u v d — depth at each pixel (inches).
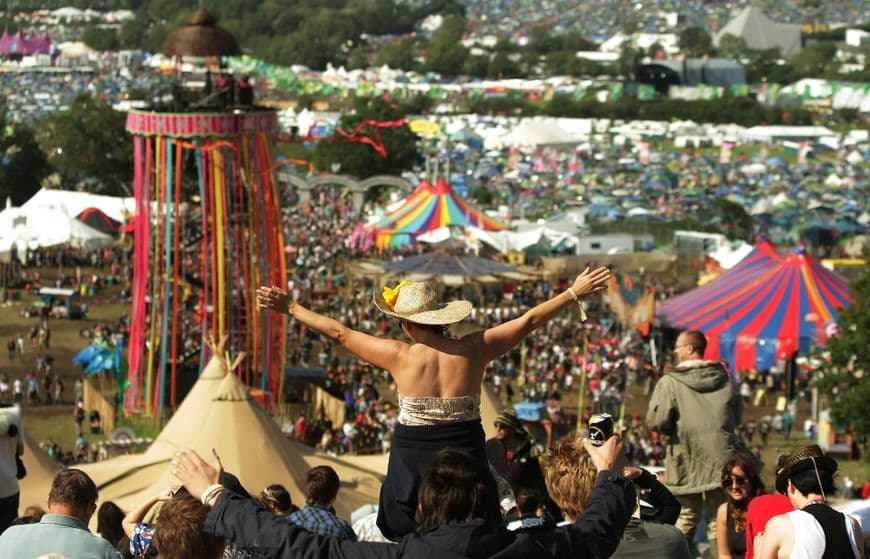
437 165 5541.3
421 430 522.0
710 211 6565.0
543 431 2800.2
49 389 3265.3
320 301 4224.9
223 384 1585.9
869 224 6363.2
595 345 3543.3
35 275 4675.2
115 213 5383.9
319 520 613.9
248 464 1515.7
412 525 518.9
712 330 3048.7
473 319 4037.9
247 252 3088.1
